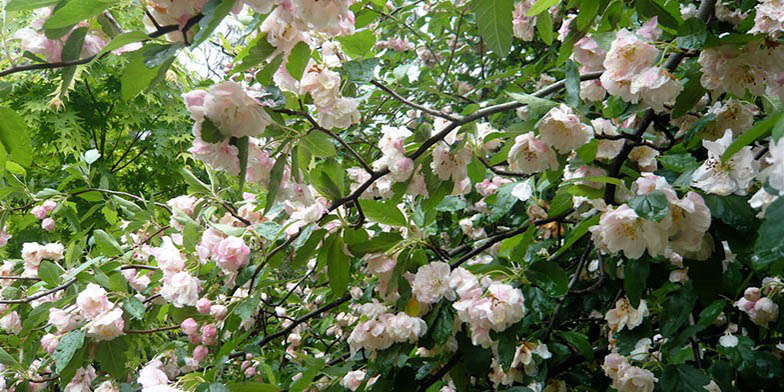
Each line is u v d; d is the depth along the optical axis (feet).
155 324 3.38
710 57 1.74
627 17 2.32
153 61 1.33
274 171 1.72
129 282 3.06
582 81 2.22
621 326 2.25
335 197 2.19
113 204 3.57
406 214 2.60
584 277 2.84
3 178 3.18
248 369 3.61
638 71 1.84
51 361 2.98
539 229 3.05
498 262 2.40
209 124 1.50
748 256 1.81
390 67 4.96
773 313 2.18
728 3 2.30
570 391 2.71
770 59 1.69
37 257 3.41
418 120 4.10
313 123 1.79
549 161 2.01
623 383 2.14
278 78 1.77
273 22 1.50
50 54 1.48
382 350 2.15
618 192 1.98
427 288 2.09
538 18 2.19
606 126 2.12
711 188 1.62
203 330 2.63
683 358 2.26
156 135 9.78
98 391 2.74
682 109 1.88
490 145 2.28
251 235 2.61
